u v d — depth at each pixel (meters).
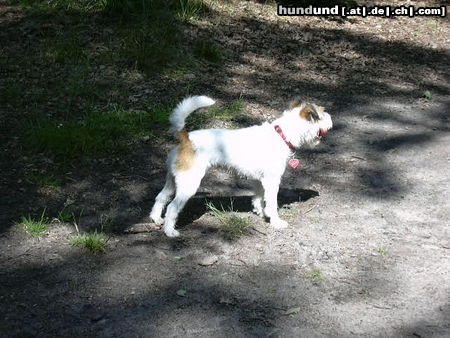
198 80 3.88
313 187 2.94
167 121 3.41
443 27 5.16
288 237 2.56
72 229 2.60
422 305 2.21
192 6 4.60
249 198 2.85
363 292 2.27
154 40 4.15
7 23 4.25
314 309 2.20
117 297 2.25
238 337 2.08
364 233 2.59
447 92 4.00
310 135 2.58
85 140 3.14
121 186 2.91
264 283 2.31
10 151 3.10
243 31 4.53
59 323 2.13
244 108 3.63
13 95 3.51
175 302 2.22
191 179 2.49
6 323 2.13
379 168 3.10
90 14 4.39
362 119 3.61
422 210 2.75
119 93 3.65
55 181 2.90
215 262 2.42
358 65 4.30
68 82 3.69
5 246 2.48
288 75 4.07
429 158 3.19
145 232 2.59
